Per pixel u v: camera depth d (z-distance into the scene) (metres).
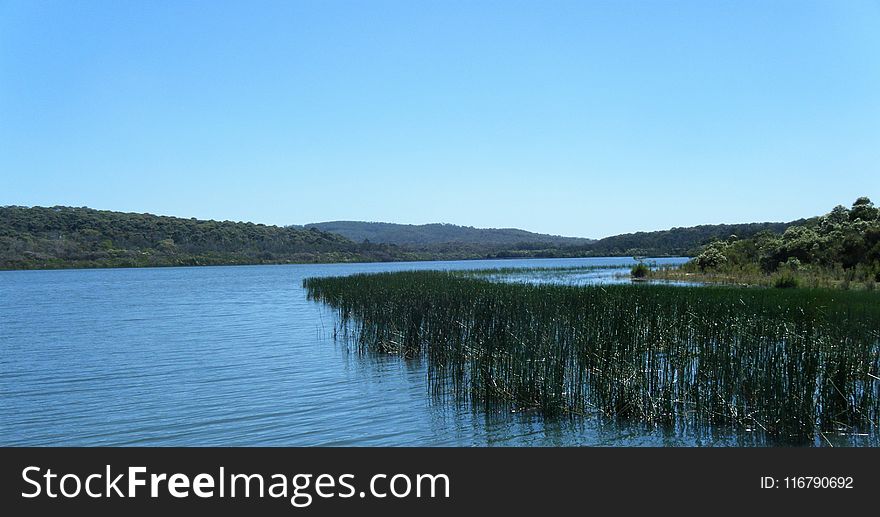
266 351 20.25
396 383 15.34
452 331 17.62
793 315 17.92
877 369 12.63
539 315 17.50
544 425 12.00
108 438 11.68
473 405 13.30
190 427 12.20
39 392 14.95
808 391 11.02
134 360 18.98
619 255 161.38
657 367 12.49
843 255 36.62
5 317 31.62
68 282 70.44
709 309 17.58
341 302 30.53
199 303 39.50
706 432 11.48
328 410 13.14
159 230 139.12
